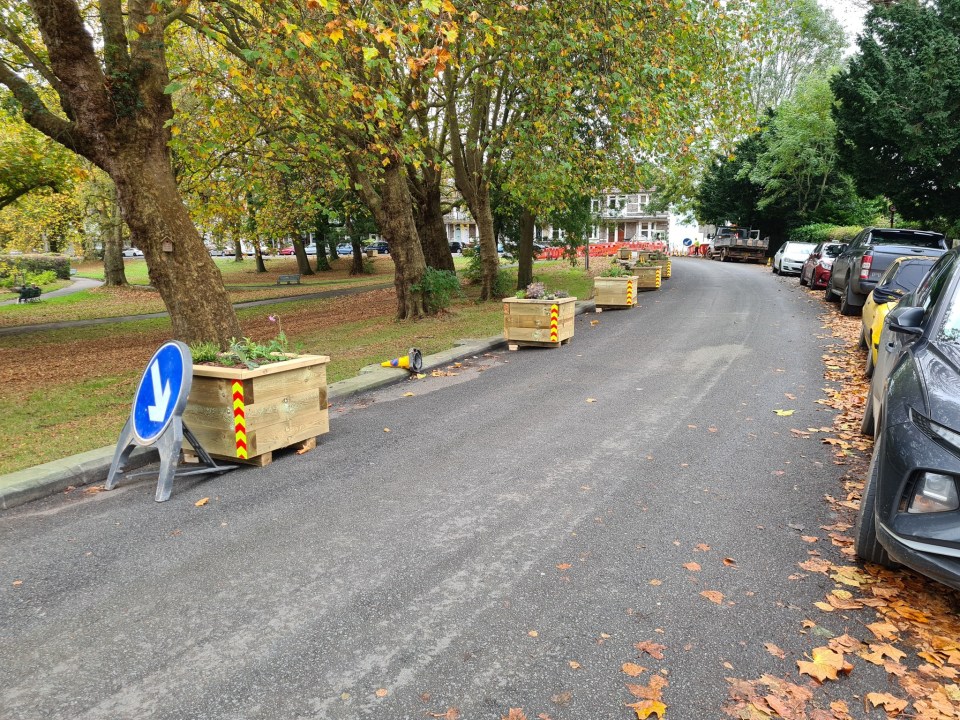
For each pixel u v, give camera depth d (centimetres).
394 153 1305
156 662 298
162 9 866
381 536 425
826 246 2091
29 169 1883
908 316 409
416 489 508
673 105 1393
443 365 1053
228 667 293
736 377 874
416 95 1374
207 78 1148
